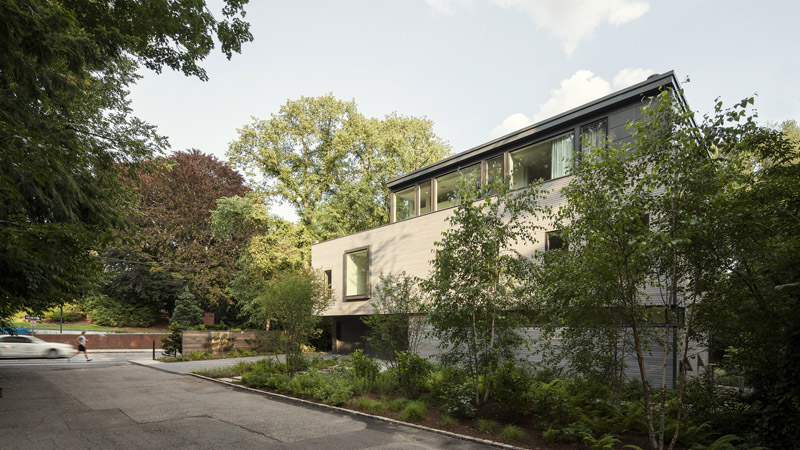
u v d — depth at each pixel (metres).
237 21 10.46
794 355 5.40
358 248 22.27
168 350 23.02
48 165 5.39
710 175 5.59
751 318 5.79
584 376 7.81
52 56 7.53
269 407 9.53
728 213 5.46
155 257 38.38
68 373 16.12
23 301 11.72
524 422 7.49
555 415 7.21
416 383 9.86
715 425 6.37
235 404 9.88
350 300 22.61
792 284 4.89
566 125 14.36
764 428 5.62
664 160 5.92
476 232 8.84
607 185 6.45
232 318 41.47
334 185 35.06
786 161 6.06
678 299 6.98
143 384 13.16
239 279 32.28
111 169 12.58
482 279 8.47
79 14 8.83
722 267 5.85
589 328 7.43
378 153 33.78
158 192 36.28
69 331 34.72
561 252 7.67
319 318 15.09
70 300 12.97
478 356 9.04
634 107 12.66
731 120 5.67
